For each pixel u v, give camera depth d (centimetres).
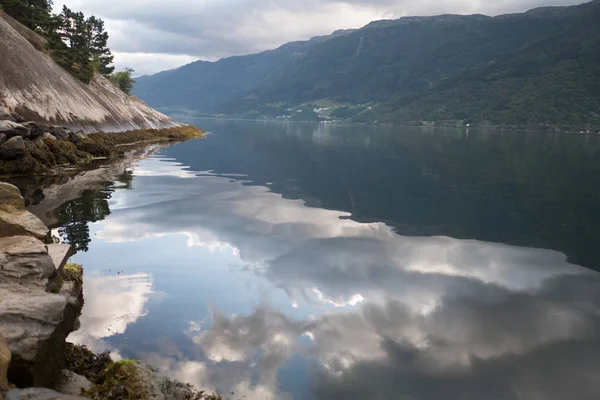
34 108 4122
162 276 1165
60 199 2047
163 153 4588
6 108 3775
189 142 6406
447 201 2231
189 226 1670
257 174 3167
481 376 727
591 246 1464
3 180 2505
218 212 1906
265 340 835
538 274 1199
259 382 697
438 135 11831
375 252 1387
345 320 923
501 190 2588
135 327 873
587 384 705
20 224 1058
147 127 7081
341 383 698
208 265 1255
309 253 1371
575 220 1839
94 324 879
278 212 1933
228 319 920
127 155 4241
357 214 1916
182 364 742
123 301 998
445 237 1562
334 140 7825
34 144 3084
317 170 3447
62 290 905
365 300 1026
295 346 816
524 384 705
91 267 1216
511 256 1352
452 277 1173
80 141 3856
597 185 2828
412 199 2272
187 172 3198
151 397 599
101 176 2847
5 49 4378
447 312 961
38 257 835
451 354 791
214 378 704
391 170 3503
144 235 1538
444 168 3706
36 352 568
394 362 768
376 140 8138
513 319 933
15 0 6488
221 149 5328
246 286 1105
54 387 616
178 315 934
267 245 1453
